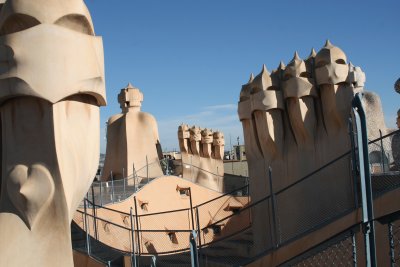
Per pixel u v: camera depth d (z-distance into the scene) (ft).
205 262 38.86
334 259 28.50
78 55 18.83
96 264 37.24
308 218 37.55
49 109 18.43
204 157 95.40
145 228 60.44
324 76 36.68
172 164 101.96
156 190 65.21
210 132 96.58
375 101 50.98
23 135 18.80
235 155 155.12
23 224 18.97
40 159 18.62
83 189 20.31
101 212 52.19
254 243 41.52
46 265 18.99
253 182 42.16
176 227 64.34
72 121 19.48
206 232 65.51
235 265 34.42
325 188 36.96
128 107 87.97
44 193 18.61
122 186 67.31
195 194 69.72
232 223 67.82
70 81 18.49
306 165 38.01
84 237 43.65
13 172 18.76
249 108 41.81
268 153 40.27
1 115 19.63
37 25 18.34
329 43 38.22
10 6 18.34
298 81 37.47
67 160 19.11
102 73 20.36
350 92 36.96
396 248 25.77
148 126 86.17
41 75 18.10
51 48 18.24
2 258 18.51
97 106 21.08
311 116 37.76
